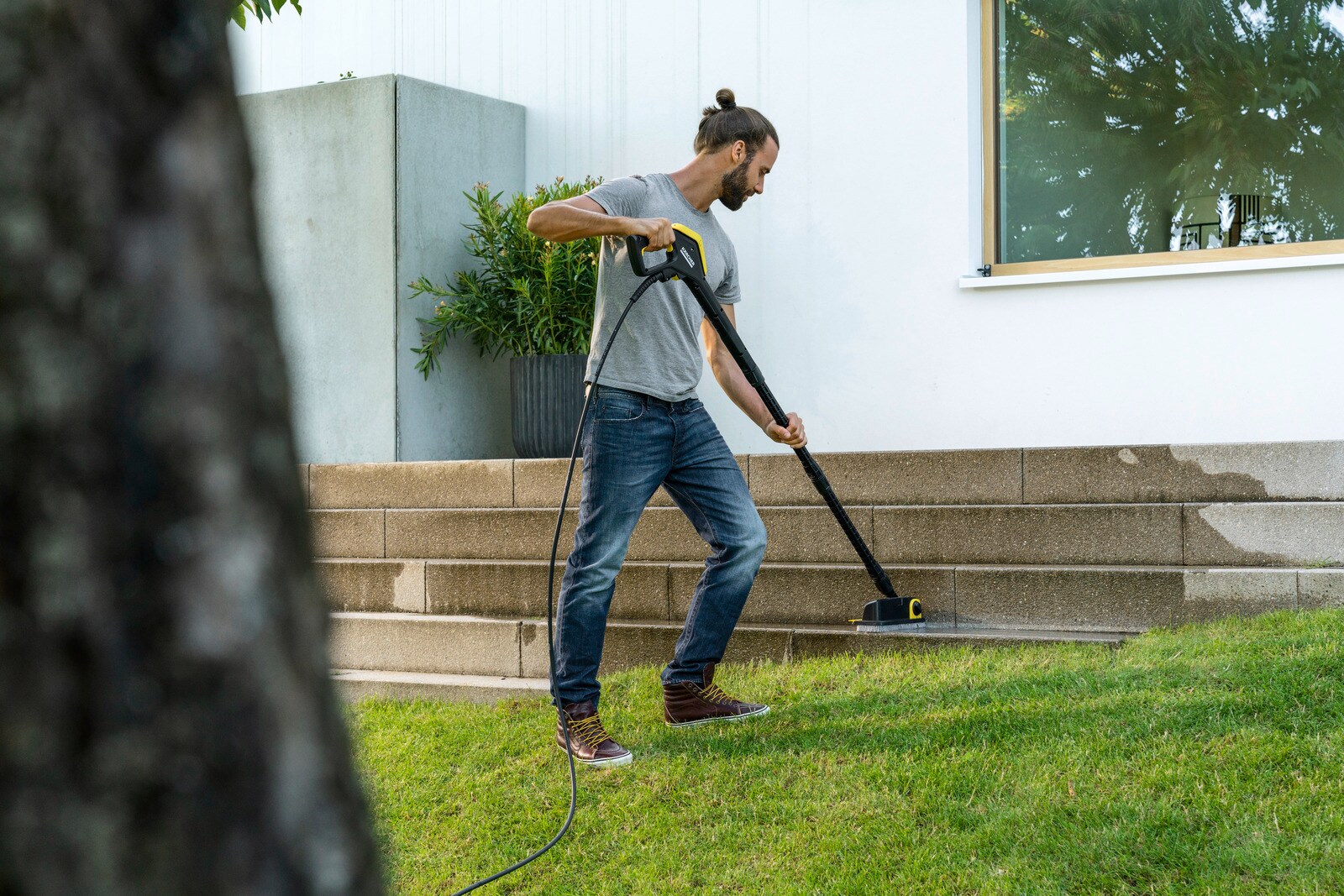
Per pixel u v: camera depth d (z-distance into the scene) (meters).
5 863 0.48
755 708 3.46
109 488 0.50
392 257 6.15
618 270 3.26
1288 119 5.20
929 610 4.11
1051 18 5.59
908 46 5.79
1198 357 5.25
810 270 5.99
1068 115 5.57
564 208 3.10
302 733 0.53
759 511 4.53
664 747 3.32
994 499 4.39
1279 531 3.87
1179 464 4.16
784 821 2.78
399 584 4.87
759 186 3.41
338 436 6.29
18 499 0.49
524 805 3.07
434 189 6.34
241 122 0.55
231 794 0.51
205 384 0.51
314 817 0.54
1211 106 5.32
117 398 0.50
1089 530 4.11
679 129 6.39
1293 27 5.18
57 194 0.49
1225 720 2.84
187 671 0.50
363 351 6.23
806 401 6.01
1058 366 5.50
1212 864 2.31
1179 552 4.00
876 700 3.41
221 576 0.51
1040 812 2.59
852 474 4.58
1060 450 4.32
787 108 6.05
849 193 5.91
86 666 0.49
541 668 4.38
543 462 5.03
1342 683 2.89
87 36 0.50
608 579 3.30
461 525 5.00
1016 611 3.99
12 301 0.49
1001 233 5.71
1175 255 5.38
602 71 6.59
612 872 2.69
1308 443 3.99
